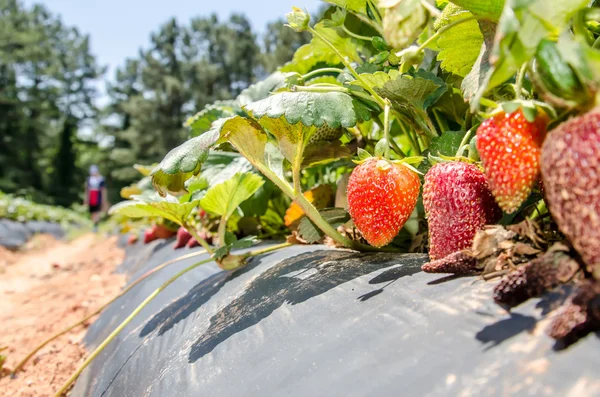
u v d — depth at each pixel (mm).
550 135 799
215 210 2092
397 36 1024
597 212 727
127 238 9633
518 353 754
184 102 39844
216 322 1616
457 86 1646
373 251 1739
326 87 1547
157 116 39406
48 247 13750
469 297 940
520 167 894
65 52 51625
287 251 2102
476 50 1382
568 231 770
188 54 46875
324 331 1127
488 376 744
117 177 38844
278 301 1441
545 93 816
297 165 1646
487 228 1013
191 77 43688
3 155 39344
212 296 1971
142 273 4094
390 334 968
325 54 2377
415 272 1226
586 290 718
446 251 1098
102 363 2334
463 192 1078
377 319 1043
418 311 986
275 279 1652
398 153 1844
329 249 1889
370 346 970
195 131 3146
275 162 1768
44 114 44219
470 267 1021
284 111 1352
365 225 1275
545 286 820
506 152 898
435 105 1782
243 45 43719
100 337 3139
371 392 851
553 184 780
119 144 45156
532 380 697
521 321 810
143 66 46219
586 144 743
